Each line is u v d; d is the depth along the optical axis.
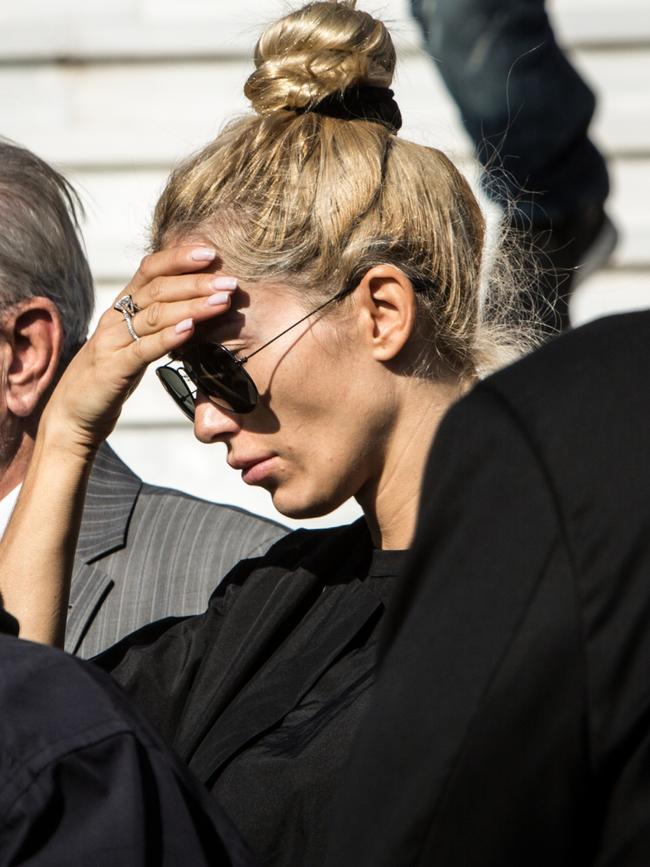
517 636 2.66
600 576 2.63
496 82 7.44
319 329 4.01
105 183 11.06
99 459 5.69
